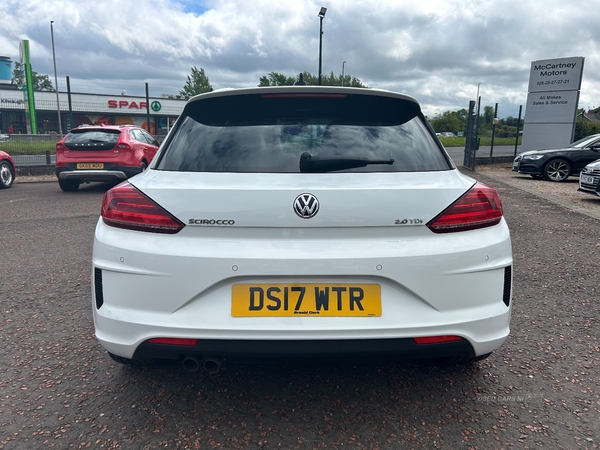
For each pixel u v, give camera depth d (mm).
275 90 2562
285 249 2121
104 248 2234
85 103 50156
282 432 2297
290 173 2248
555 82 17922
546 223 7504
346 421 2387
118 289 2201
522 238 6434
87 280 4625
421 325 2146
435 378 2803
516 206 9273
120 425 2346
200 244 2141
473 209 2260
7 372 2859
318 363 2193
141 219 2188
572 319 3656
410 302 2178
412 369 2910
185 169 2324
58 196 10977
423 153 2457
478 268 2229
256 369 2912
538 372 2869
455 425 2354
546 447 2184
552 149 14445
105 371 2883
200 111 2639
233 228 2141
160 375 2836
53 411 2461
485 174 16484
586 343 3252
